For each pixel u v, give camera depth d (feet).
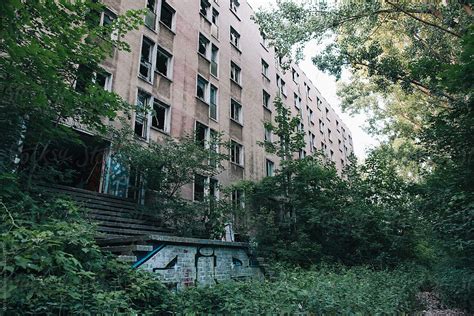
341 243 44.21
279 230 44.01
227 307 15.08
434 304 28.14
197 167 38.91
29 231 11.50
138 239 21.83
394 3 44.73
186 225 36.50
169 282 22.25
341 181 49.93
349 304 16.94
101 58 21.54
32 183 20.25
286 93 95.91
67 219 17.97
